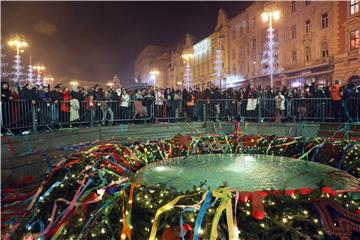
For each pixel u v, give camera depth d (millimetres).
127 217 2896
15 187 5656
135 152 6035
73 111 10188
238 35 41719
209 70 50750
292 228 2602
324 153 5660
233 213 2816
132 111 12281
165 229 2764
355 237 2629
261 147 6785
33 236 3312
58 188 3953
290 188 4113
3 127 7590
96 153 5359
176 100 13039
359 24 22703
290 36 31234
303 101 11172
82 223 3064
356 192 3199
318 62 27281
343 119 9977
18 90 8742
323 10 26656
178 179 4699
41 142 7812
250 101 12102
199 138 7152
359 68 23031
